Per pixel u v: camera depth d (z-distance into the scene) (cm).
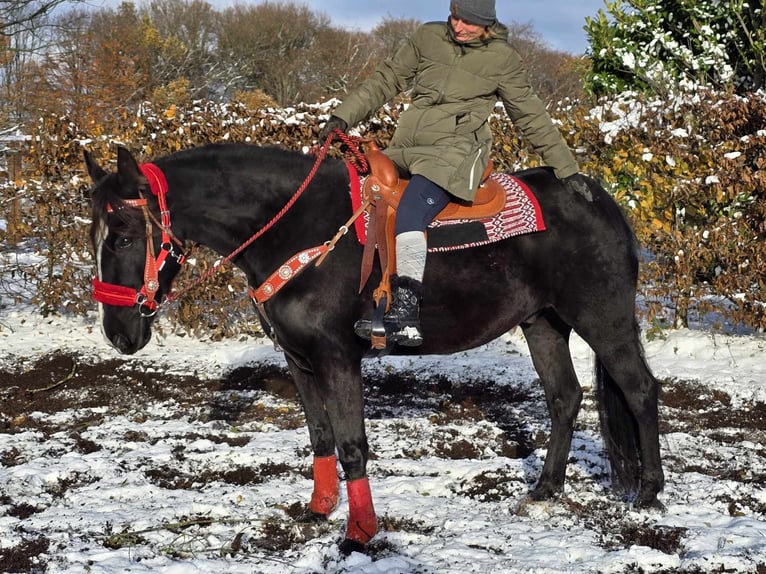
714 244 739
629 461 405
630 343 396
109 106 2127
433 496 433
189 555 358
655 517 391
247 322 866
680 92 794
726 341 768
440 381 700
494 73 371
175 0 4378
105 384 693
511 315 386
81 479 457
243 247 358
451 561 344
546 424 571
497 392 666
